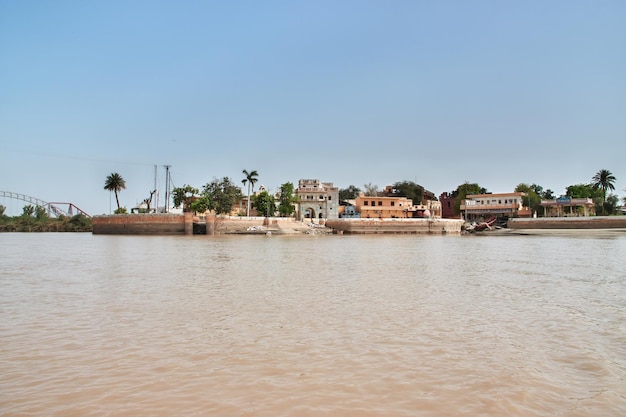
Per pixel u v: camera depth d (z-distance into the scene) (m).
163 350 11.33
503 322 14.44
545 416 7.68
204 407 7.93
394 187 159.75
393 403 8.14
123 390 8.70
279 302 17.84
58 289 21.22
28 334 12.91
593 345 11.84
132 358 10.69
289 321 14.53
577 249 52.12
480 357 10.80
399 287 21.98
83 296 19.23
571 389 8.87
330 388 8.82
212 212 116.56
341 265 33.19
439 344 11.88
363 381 9.20
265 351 11.25
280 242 70.38
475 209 128.75
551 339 12.41
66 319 14.84
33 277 25.92
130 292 20.30
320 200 126.94
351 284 23.00
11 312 15.98
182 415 7.62
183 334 12.90
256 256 41.53
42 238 93.88
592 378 9.46
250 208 132.12
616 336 12.77
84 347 11.59
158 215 104.12
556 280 24.88
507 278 25.66
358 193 178.00
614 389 8.88
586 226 104.06
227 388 8.80
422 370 9.86
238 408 7.89
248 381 9.17
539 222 109.25
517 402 8.22
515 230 108.12
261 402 8.15
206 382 9.12
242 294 19.77
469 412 7.79
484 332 13.16
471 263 35.03
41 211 175.25
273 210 123.12
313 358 10.68
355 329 13.49
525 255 43.12
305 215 127.38
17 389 8.77
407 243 68.00
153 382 9.12
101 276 26.22
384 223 111.56
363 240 78.88
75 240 80.44
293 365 10.17
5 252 48.12
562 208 121.38
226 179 119.00
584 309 16.59
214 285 22.55
